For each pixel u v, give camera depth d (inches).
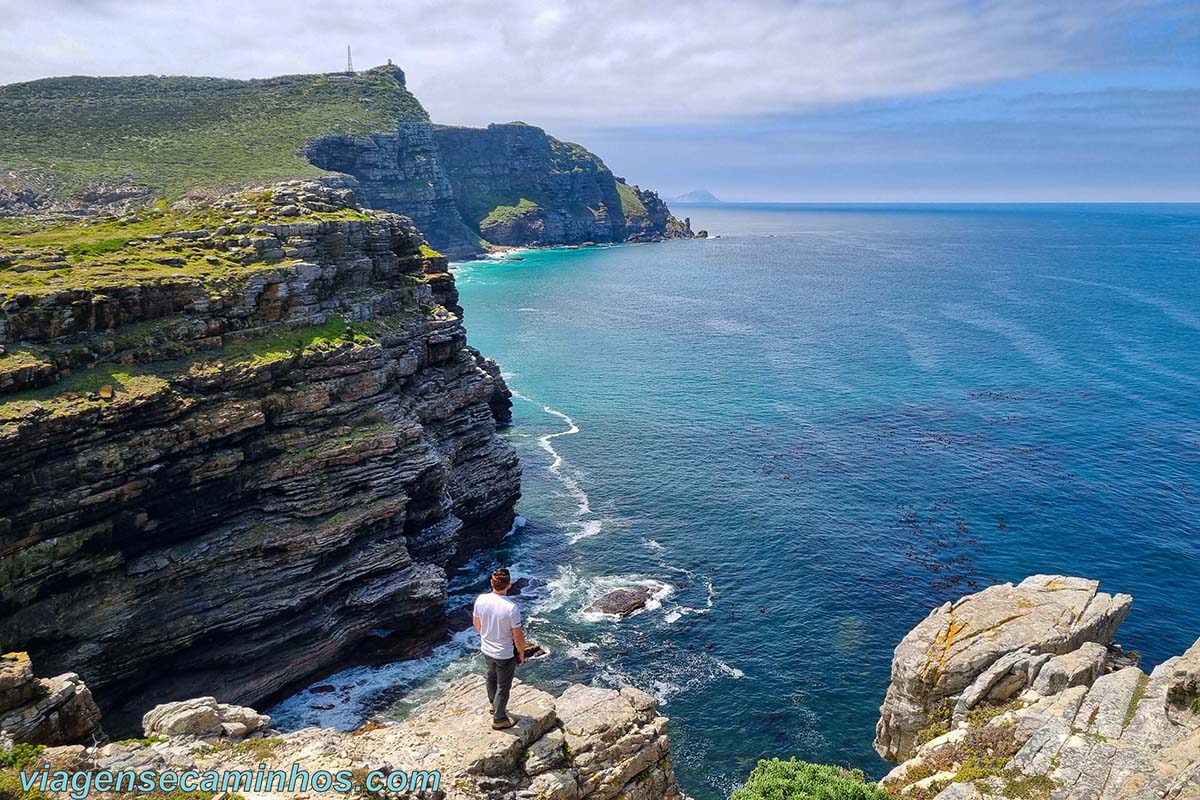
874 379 4020.7
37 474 1321.4
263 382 1664.6
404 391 2098.9
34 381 1380.4
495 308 6422.2
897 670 1079.6
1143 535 2257.6
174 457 1508.4
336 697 1619.1
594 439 3189.0
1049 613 1094.4
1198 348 4458.7
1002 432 3147.1
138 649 1438.2
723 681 1669.5
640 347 4933.6
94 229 2011.6
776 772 860.6
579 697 813.2
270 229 1903.3
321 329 1841.8
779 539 2290.8
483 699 763.4
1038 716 861.8
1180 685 788.0
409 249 2461.9
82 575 1392.7
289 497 1669.5
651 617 1907.0
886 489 2625.5
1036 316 5600.4
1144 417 3267.7
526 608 1946.4
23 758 621.6
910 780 876.6
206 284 1681.8
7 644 1280.8
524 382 4094.5
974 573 2081.7
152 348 1563.7
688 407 3617.1
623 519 2453.2
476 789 636.7
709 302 6786.4
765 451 3014.3
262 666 1598.2
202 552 1534.2
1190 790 636.1
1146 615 1866.4
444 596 1857.8
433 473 1932.8
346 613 1739.7
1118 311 5693.9
